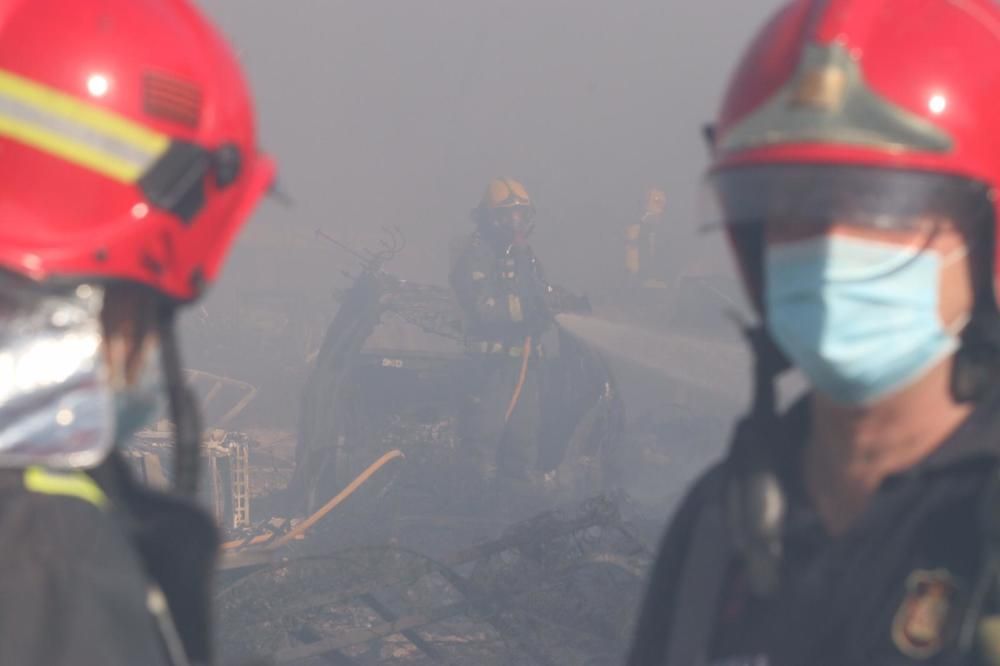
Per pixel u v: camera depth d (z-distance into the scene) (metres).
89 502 1.91
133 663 1.81
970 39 2.16
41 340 1.92
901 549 2.12
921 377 2.18
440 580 12.21
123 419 2.14
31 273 1.96
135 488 2.16
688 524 2.50
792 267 2.19
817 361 2.18
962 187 2.12
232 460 13.80
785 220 2.21
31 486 1.87
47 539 1.82
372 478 16.27
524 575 9.53
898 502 2.13
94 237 2.02
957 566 2.06
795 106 2.17
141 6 2.15
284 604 9.14
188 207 2.16
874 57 2.15
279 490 17.78
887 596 2.12
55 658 1.74
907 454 2.23
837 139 2.13
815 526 2.31
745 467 2.38
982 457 2.08
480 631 10.84
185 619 2.14
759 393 2.45
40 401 1.88
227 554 9.41
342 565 9.53
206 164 2.16
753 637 2.36
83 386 1.92
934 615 2.06
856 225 2.13
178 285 2.17
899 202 2.12
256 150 2.40
